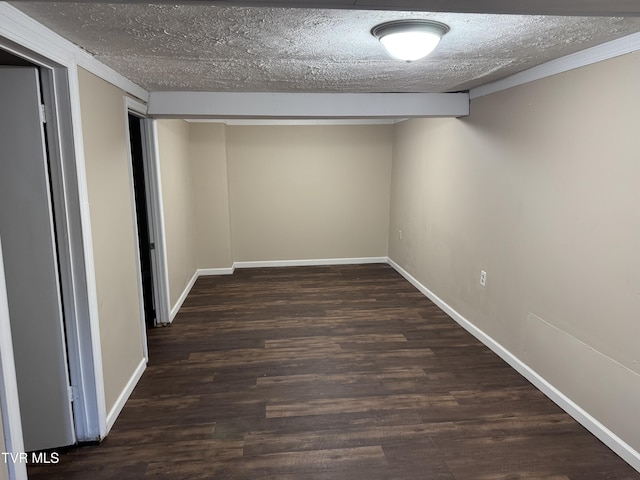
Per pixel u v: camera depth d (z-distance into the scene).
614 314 2.24
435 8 1.31
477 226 3.68
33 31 1.68
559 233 2.64
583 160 2.41
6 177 2.01
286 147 5.92
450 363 3.30
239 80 2.98
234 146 5.84
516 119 3.03
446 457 2.26
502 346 3.36
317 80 3.00
